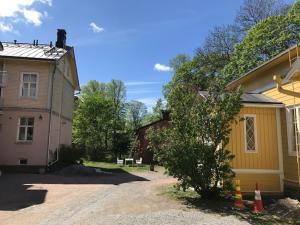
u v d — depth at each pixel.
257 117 12.55
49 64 21.97
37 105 21.48
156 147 11.09
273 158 12.38
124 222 8.09
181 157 10.55
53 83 22.05
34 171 20.62
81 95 50.34
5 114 21.16
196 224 7.96
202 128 10.70
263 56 30.70
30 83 21.77
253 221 8.36
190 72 40.91
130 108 67.31
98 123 42.66
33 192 12.70
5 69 21.61
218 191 10.97
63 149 24.61
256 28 31.38
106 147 43.16
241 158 12.15
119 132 44.84
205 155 10.49
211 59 39.84
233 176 10.60
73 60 28.17
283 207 10.05
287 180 11.96
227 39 39.66
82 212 9.23
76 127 42.12
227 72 33.12
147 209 9.62
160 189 13.52
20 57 21.30
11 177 17.22
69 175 19.48
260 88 14.87
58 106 24.09
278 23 29.80
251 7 36.47
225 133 10.55
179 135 10.84
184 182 10.85
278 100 12.99
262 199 11.42
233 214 9.06
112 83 57.19
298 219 8.60
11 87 21.47
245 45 32.06
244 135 12.31
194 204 10.28
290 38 28.50
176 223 8.04
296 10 29.33
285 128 12.36
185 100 11.14
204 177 10.62
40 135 21.17
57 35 26.48
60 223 8.01
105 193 12.64
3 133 21.00
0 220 8.32
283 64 12.88
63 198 11.52
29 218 8.55
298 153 11.20
